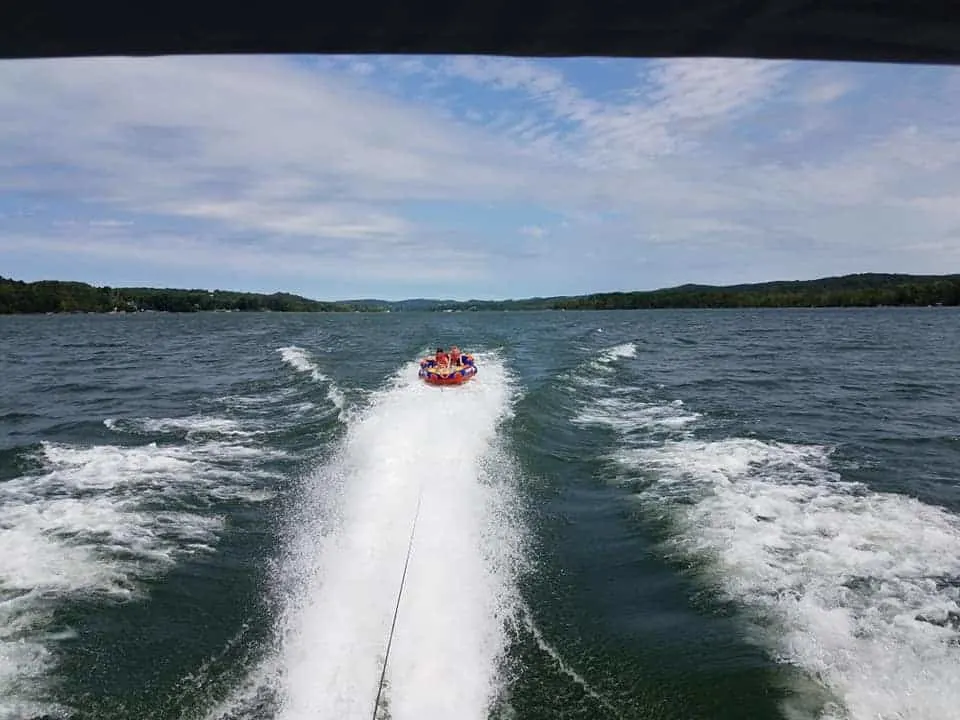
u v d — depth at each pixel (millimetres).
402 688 5695
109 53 1919
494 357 29984
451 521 9219
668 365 29484
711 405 18922
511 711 5828
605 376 24812
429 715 5383
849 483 11578
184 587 8141
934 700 5832
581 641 6879
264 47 1916
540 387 19766
